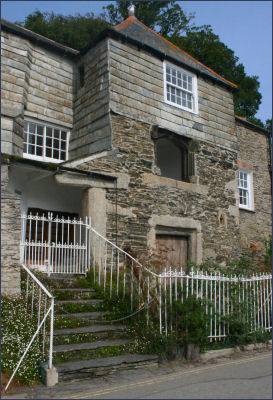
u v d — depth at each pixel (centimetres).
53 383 613
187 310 770
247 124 1688
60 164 1029
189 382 617
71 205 1245
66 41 2492
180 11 2817
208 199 1353
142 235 1152
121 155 1150
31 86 1236
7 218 837
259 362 745
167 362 735
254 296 912
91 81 1250
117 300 880
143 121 1221
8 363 631
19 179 1117
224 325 851
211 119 1427
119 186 1127
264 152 1767
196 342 765
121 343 746
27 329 711
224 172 1430
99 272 962
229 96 1520
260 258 1603
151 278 834
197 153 1352
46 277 923
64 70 1334
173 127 1295
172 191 1250
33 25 2483
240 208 1590
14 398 559
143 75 1255
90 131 1217
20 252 862
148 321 789
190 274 817
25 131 1227
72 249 1020
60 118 1290
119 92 1184
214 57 2659
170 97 1334
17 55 1178
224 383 607
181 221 1252
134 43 1245
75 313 816
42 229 1080
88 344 717
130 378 648
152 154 1227
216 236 1355
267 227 1711
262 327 906
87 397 559
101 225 1073
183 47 2612
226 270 1057
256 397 538
